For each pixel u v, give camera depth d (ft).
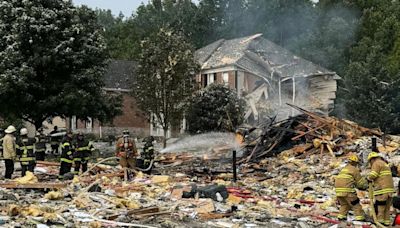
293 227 37.42
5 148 61.67
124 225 35.17
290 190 56.65
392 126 152.56
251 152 85.66
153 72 124.77
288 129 85.87
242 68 151.84
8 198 43.80
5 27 109.09
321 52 221.87
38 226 33.27
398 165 63.41
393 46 212.64
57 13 109.50
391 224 37.99
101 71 112.37
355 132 86.58
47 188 49.83
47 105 103.50
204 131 130.00
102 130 162.20
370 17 231.09
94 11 118.42
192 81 129.49
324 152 79.20
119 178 62.69
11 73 102.32
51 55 104.47
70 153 64.18
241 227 36.70
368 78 156.56
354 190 39.32
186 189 49.90
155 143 139.54
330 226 37.73
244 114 133.80
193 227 36.29
